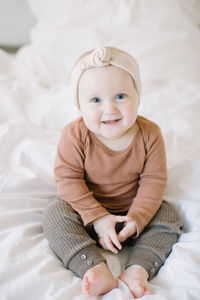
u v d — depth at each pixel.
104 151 0.80
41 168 1.00
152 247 0.72
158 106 1.28
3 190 0.88
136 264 0.69
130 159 0.81
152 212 0.78
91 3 1.77
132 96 0.74
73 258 0.69
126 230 0.76
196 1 1.77
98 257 0.69
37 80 1.53
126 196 0.86
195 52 1.58
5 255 0.68
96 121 0.74
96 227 0.77
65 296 0.61
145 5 1.71
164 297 0.60
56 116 1.27
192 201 0.88
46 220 0.76
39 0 1.87
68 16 1.78
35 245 0.74
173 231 0.76
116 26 1.71
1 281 0.64
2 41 2.11
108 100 0.72
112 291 0.63
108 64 0.71
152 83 1.46
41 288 0.62
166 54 1.55
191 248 0.71
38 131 1.15
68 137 0.82
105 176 0.82
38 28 1.88
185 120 1.21
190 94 1.35
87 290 0.62
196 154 1.03
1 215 0.79
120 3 1.73
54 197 0.89
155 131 0.83
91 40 1.63
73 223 0.74
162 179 0.82
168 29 1.69
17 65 1.67
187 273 0.65
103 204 0.85
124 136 0.80
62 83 1.55
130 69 0.73
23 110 1.31
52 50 1.67
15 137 1.10
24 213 0.82
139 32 1.66
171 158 1.02
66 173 0.81
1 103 1.30
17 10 2.02
